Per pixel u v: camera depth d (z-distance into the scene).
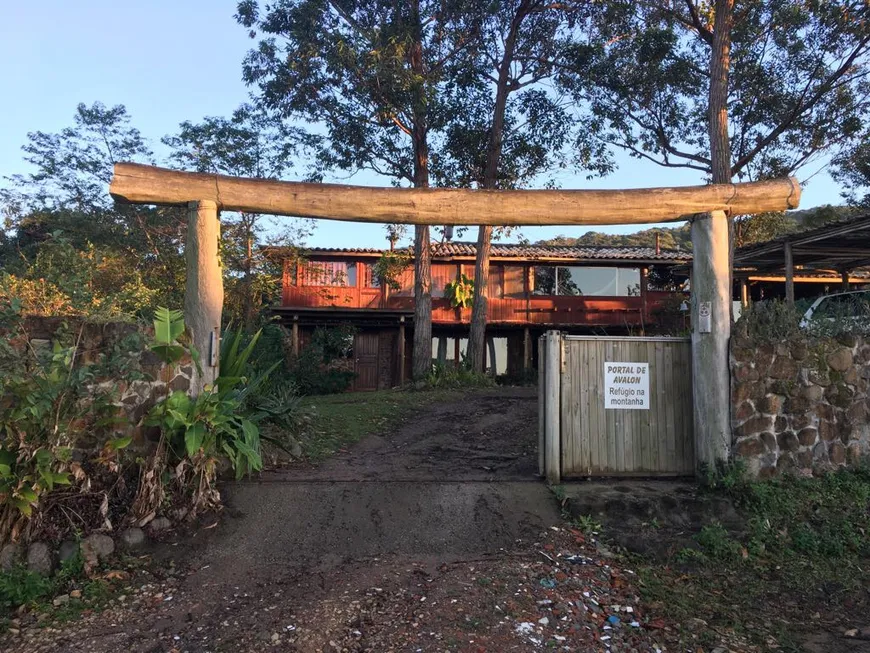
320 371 24.00
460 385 17.75
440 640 4.53
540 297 25.86
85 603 5.21
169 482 6.45
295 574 5.65
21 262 10.80
